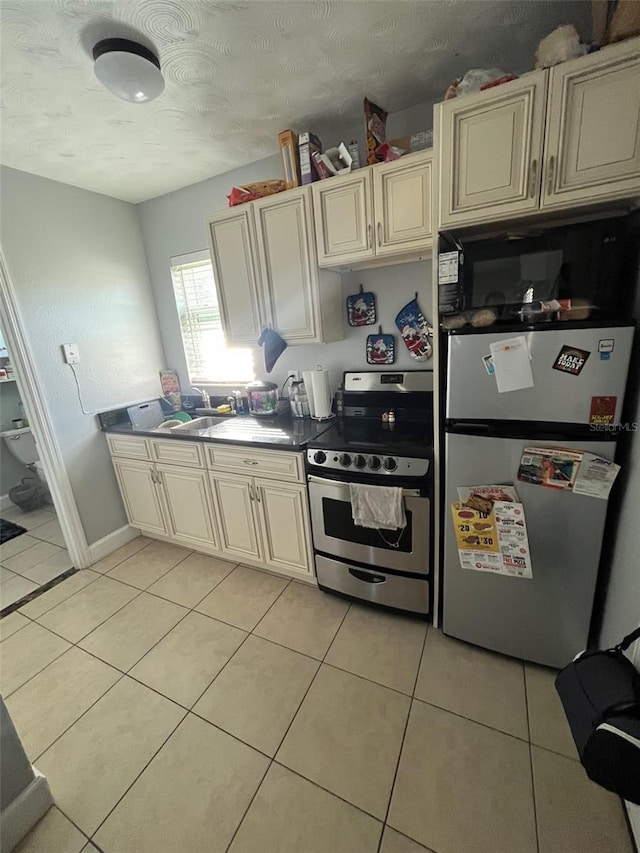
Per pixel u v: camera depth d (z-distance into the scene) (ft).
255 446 6.52
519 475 4.49
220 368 9.19
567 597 4.66
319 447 5.90
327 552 6.41
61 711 4.99
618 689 3.14
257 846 3.57
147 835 3.70
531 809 3.68
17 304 6.90
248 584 7.25
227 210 6.68
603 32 3.61
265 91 5.22
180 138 6.25
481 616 5.23
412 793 3.87
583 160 3.70
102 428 8.43
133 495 8.63
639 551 3.71
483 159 4.10
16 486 11.48
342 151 5.62
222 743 4.48
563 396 4.11
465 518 4.90
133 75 4.21
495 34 4.43
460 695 4.84
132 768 4.28
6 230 6.68
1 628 6.52
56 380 7.59
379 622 6.12
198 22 3.97
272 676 5.28
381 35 4.35
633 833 3.38
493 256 4.47
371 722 4.59
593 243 4.00
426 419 6.78
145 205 8.89
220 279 7.21
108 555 8.60
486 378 4.41
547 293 4.33
